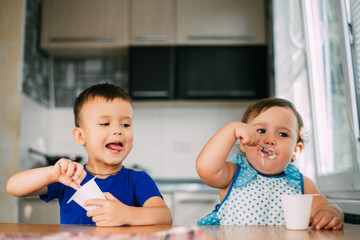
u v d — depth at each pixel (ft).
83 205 2.50
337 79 4.49
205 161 2.80
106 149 3.42
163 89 9.00
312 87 5.33
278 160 3.12
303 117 5.82
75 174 2.77
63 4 9.28
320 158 5.22
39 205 7.54
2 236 1.62
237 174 3.27
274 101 3.33
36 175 2.84
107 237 1.60
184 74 9.04
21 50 8.04
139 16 9.23
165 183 9.51
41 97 9.23
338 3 4.17
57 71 10.08
